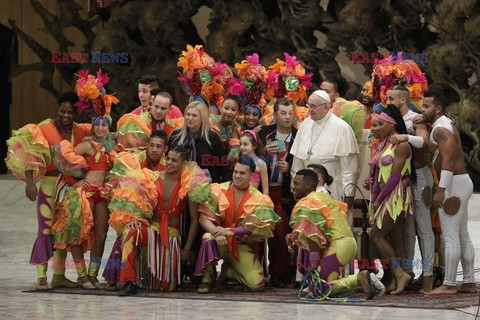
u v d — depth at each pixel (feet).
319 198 68.74
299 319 58.90
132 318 59.21
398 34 133.49
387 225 70.74
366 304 64.75
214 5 146.00
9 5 175.94
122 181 70.59
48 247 72.79
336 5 140.05
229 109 78.07
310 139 76.13
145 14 149.79
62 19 159.43
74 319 58.85
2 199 138.92
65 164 72.08
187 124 75.56
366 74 138.21
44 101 180.34
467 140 133.28
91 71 156.04
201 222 72.13
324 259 68.28
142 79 81.25
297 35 139.85
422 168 71.77
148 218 71.41
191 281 76.79
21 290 72.02
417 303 65.21
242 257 73.20
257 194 72.90
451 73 128.36
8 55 159.33
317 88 141.59
